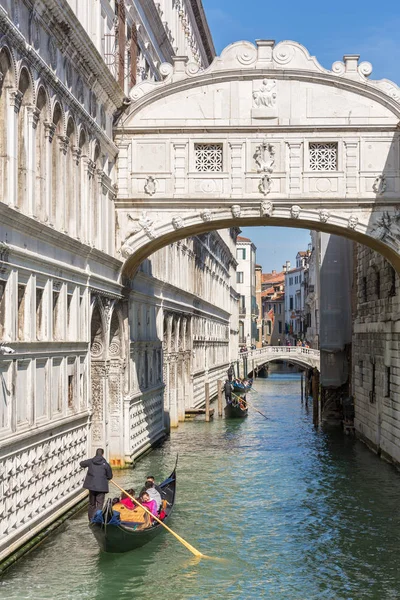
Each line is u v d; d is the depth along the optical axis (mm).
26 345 14945
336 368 37812
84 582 14445
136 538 16266
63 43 17266
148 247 23562
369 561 16000
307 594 14133
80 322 19219
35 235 15484
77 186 19078
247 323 105500
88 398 19797
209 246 52344
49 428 16297
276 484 23406
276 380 78688
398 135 22375
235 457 28203
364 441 31672
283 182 22531
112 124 22641
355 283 34531
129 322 24906
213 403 50719
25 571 14703
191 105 22672
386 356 26547
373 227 22406
